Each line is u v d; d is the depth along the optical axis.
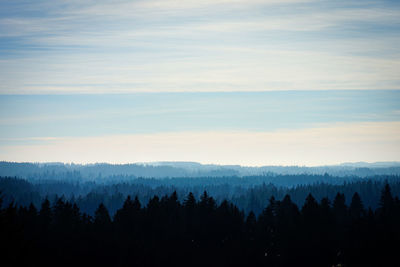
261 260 152.38
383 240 150.62
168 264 145.00
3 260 118.50
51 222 163.38
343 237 160.50
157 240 151.00
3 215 128.75
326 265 154.38
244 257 149.50
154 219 160.75
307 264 152.88
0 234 121.75
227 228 161.50
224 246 156.38
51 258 137.25
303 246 153.00
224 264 148.75
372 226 157.75
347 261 155.38
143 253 143.25
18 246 124.06
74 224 157.25
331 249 155.25
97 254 141.00
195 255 151.50
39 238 142.25
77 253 140.25
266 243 159.25
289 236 155.88
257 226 163.62
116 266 141.12
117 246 143.00
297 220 161.50
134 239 147.38
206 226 160.88
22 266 122.00
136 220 160.75
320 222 160.50
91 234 146.25
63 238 145.50
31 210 158.62
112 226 155.50
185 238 154.25
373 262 149.88
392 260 147.88
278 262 154.12
